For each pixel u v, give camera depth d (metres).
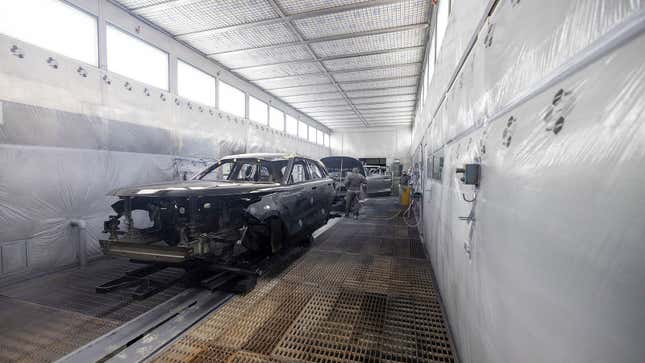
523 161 0.89
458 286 1.82
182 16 4.88
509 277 0.97
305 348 1.97
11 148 3.22
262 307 2.54
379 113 12.78
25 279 3.26
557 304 0.67
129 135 4.55
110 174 4.24
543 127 0.78
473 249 1.46
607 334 0.52
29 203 3.38
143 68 4.98
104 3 4.25
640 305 0.45
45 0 3.56
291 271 3.45
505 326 1.00
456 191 1.98
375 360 1.85
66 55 3.75
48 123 3.53
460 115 1.96
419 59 6.82
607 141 0.53
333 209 7.15
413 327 2.23
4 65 3.15
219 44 5.95
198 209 2.92
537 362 0.76
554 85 0.73
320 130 15.53
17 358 1.89
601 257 0.54
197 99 6.38
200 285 2.96
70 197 3.76
